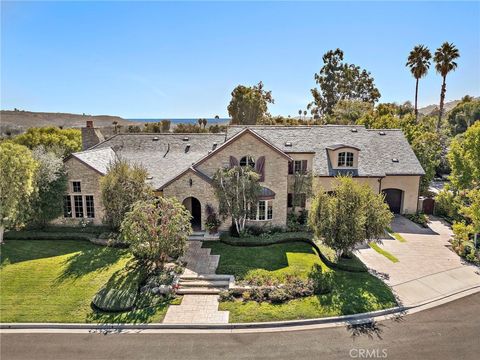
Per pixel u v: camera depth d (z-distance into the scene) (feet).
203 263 70.74
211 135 118.62
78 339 47.24
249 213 85.51
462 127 263.70
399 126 157.58
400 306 54.90
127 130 285.23
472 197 75.82
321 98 287.07
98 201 89.25
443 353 43.62
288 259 72.95
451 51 174.40
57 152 100.48
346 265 67.26
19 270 66.95
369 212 67.92
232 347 45.29
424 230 94.73
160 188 87.25
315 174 98.73
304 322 50.90
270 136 108.37
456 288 61.05
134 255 73.41
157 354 43.88
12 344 46.16
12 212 77.61
